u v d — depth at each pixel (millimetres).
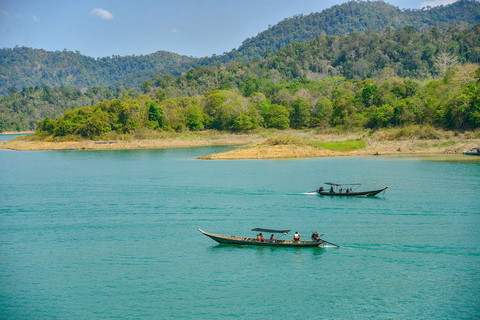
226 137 180125
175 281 36531
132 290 35094
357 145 118000
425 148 112062
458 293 33719
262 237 43844
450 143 113062
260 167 94375
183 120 195000
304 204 59000
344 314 31375
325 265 39125
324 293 34250
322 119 195125
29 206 61312
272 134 182000
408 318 30781
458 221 49281
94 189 73062
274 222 51000
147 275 37688
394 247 42344
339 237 45312
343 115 164625
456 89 135625
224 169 93125
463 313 31188
